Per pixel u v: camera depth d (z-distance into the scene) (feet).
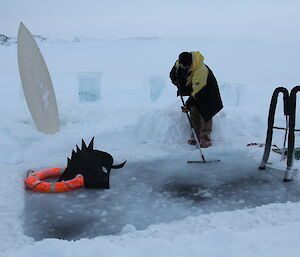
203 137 19.38
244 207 12.87
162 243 9.13
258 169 16.47
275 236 9.34
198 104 18.67
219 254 8.46
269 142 16.11
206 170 16.37
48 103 20.42
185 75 18.10
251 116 24.09
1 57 81.15
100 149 18.88
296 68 64.59
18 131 19.67
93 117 23.29
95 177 14.21
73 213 12.34
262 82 48.73
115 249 8.91
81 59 84.12
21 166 16.26
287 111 15.25
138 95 35.86
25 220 11.85
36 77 20.43
